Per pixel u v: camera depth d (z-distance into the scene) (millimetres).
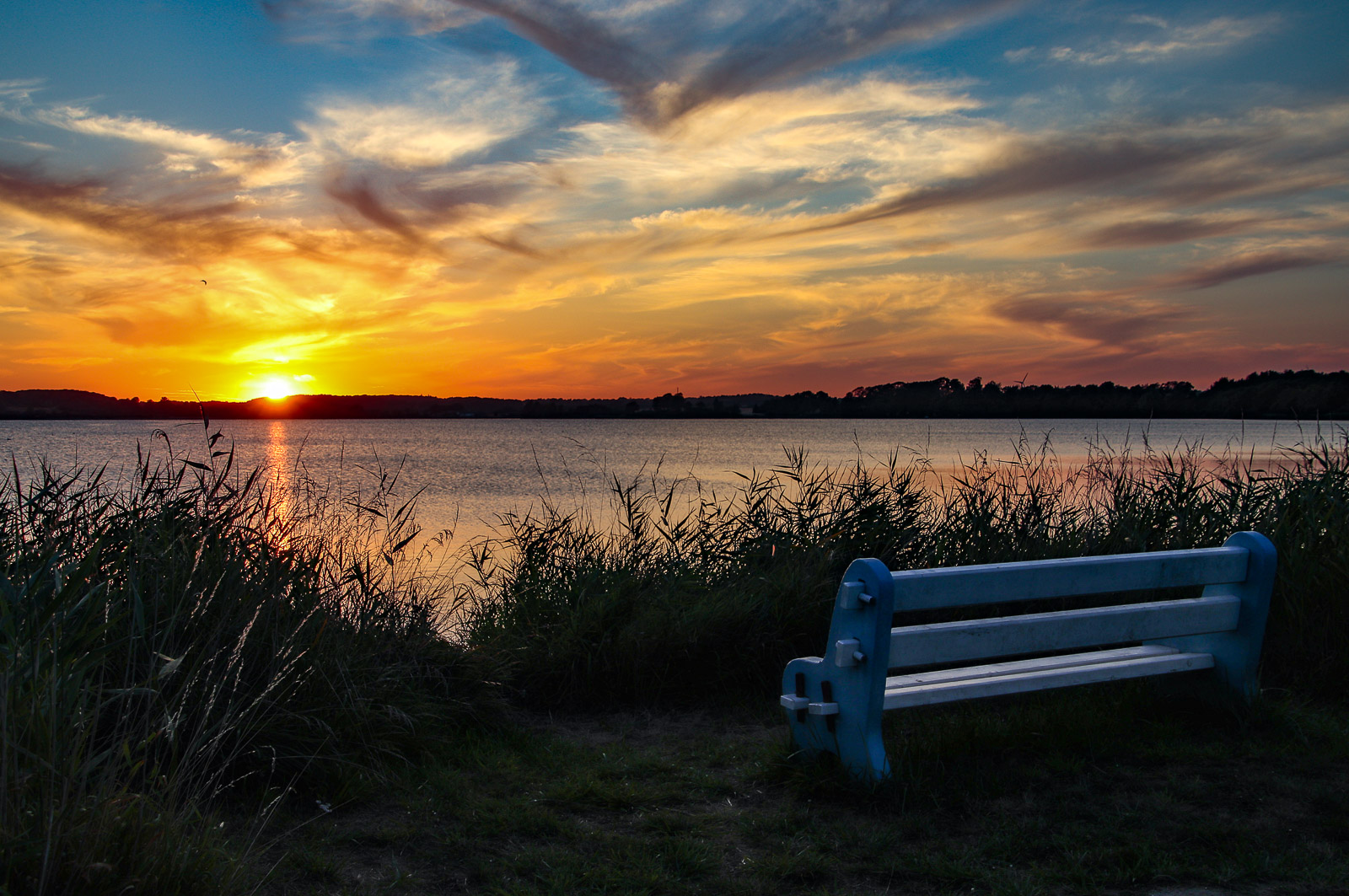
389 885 2646
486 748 3949
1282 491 6160
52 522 4242
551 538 6344
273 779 3271
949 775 3443
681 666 4891
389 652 4234
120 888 2096
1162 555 3785
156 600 3436
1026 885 2619
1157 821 3061
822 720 3473
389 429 149750
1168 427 45375
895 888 2662
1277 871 2682
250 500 4680
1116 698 4312
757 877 2732
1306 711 4109
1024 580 3479
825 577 5547
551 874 2744
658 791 3482
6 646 2654
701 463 41062
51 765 2211
